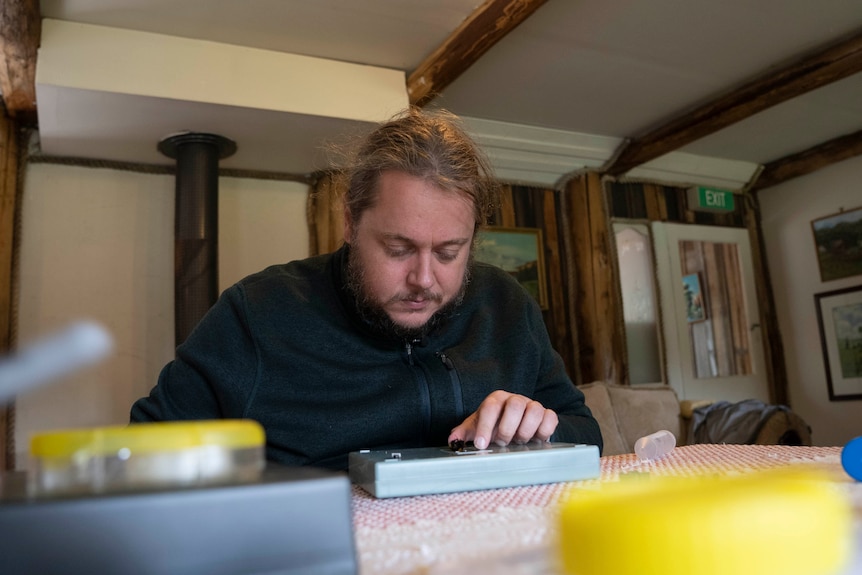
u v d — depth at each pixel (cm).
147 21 279
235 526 35
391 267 121
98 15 274
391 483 77
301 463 126
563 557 32
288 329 134
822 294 488
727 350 498
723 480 34
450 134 125
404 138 120
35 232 332
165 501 34
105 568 32
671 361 473
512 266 439
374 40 302
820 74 340
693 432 399
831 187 482
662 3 288
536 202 454
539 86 362
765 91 361
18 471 45
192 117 305
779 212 520
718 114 385
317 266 146
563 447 87
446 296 127
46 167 338
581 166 458
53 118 298
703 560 28
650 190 489
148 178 355
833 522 29
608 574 29
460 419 133
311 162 366
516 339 149
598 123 419
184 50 291
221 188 368
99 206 345
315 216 382
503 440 97
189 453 37
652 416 396
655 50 329
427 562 42
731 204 513
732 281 510
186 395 129
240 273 365
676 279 488
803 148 483
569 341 452
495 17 274
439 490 79
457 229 118
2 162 316
